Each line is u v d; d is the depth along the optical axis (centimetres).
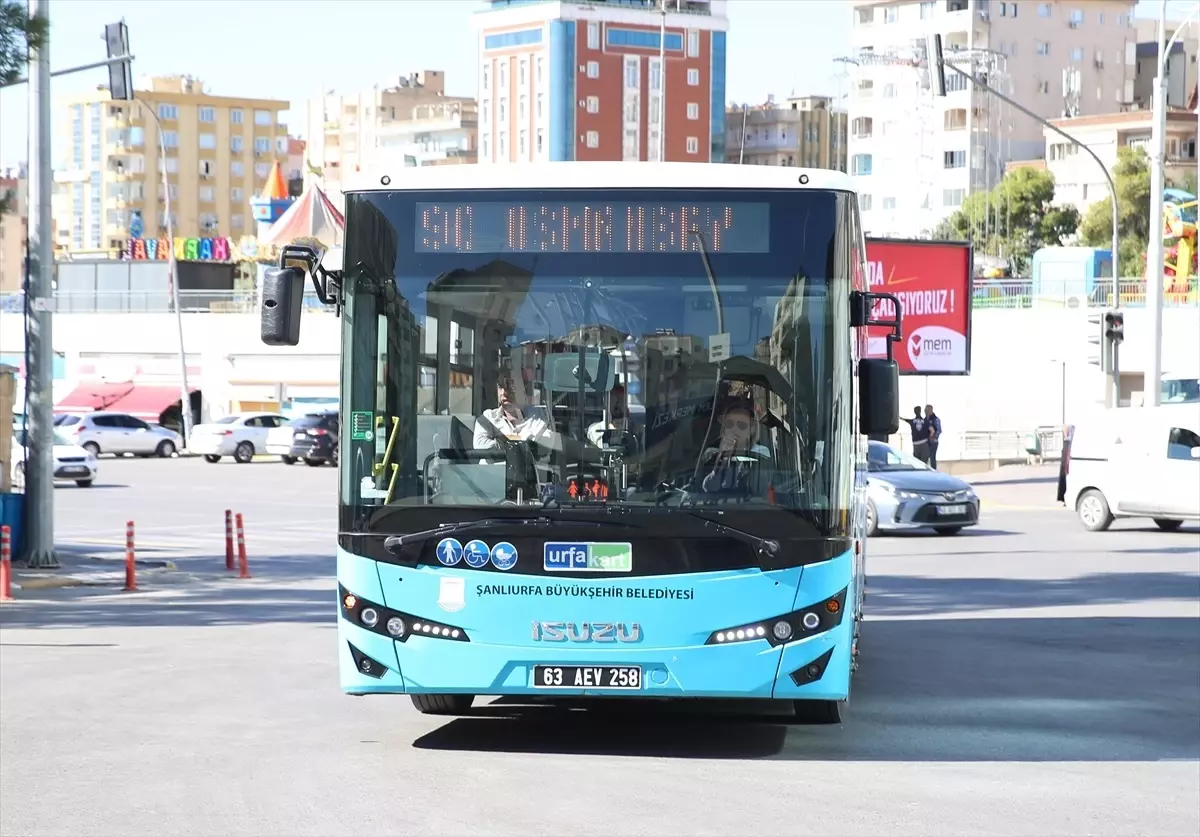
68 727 1191
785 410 1034
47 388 2545
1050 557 2733
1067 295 6456
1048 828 888
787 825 883
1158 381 4119
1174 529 3375
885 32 15162
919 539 3127
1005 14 14612
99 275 9700
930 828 882
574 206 1056
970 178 14275
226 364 8638
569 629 1024
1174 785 1008
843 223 1049
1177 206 8756
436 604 1038
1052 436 6269
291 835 855
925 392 6725
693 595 1019
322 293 1077
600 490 1030
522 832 860
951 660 1577
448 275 1060
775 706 1299
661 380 1038
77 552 2892
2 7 2170
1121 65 15012
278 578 2480
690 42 16650
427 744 1126
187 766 1044
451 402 1052
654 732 1182
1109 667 1532
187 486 5116
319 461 6688
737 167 1055
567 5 16125
